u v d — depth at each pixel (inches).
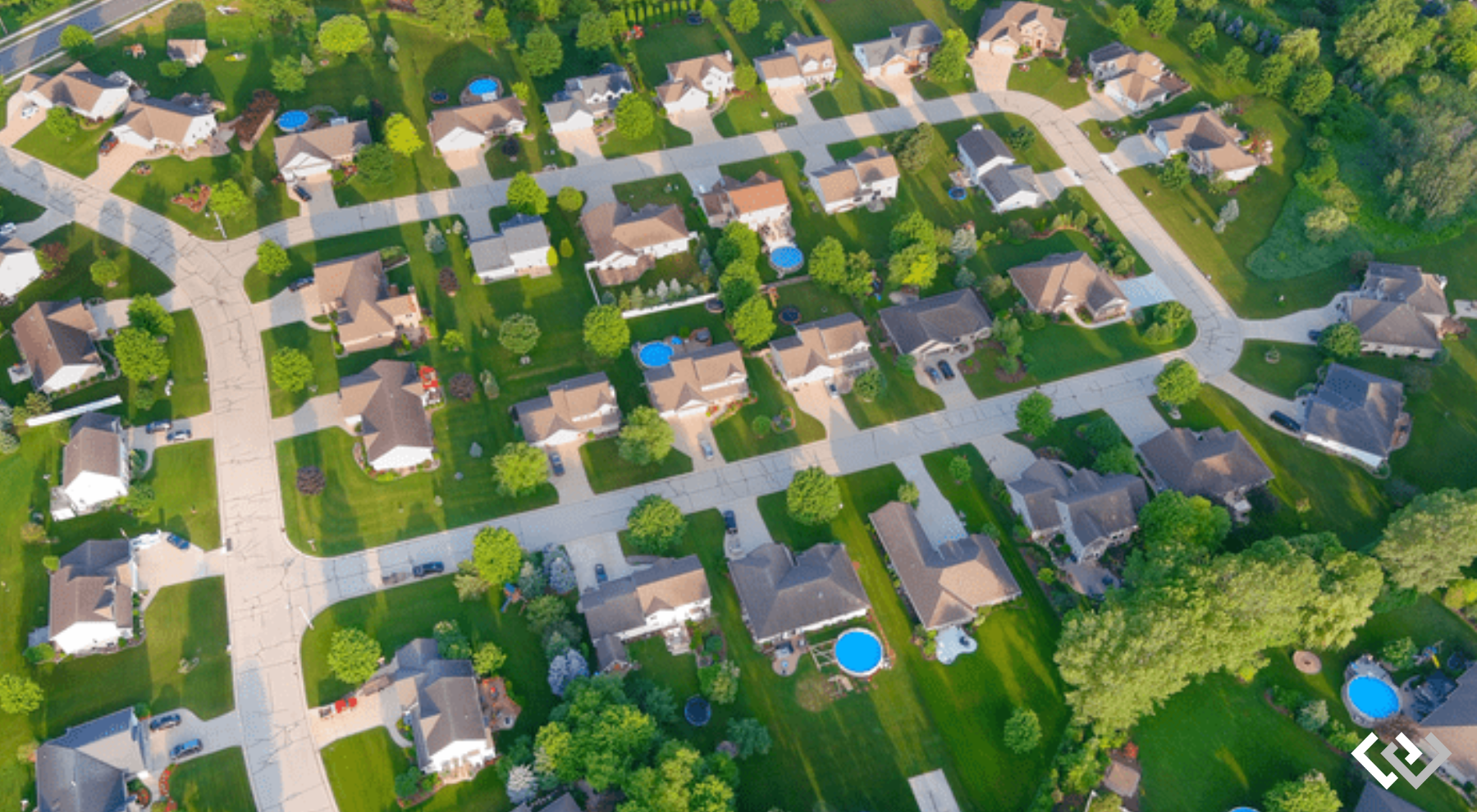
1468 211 6279.5
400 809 3826.3
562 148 6476.4
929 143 6363.2
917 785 3966.5
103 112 6343.5
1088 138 6756.9
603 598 4271.7
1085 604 4473.4
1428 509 4416.8
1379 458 4995.1
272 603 4404.5
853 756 4028.1
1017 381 5393.7
